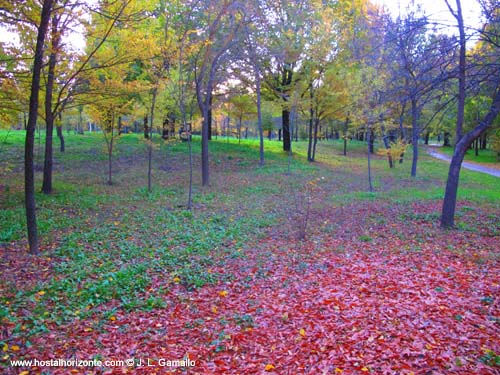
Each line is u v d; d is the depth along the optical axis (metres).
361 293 5.66
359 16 19.62
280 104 23.33
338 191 16.30
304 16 21.50
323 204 13.20
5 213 10.84
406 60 9.12
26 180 7.50
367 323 4.64
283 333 4.61
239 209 12.50
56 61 11.51
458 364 3.62
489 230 9.23
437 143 65.88
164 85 13.59
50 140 14.24
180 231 9.66
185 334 4.75
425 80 8.98
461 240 8.59
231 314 5.27
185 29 12.70
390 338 4.24
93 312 5.31
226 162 24.59
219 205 13.12
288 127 29.86
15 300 5.47
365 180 19.94
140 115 16.17
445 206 9.70
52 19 9.23
